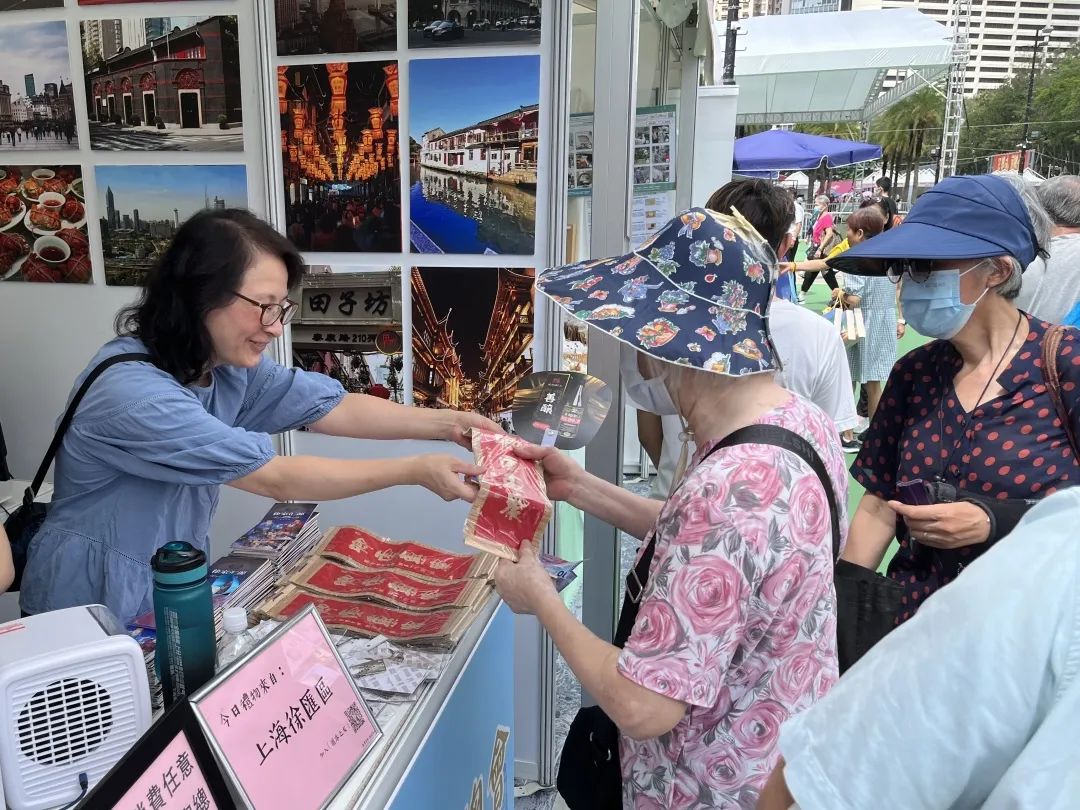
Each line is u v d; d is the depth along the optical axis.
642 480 3.63
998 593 0.50
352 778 0.90
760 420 0.91
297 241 2.10
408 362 2.10
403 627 1.22
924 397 1.43
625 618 1.03
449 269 2.02
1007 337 1.32
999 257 1.25
